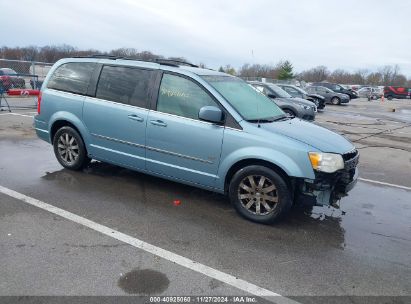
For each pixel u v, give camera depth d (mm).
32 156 6918
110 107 5363
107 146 5516
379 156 9266
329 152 4246
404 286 3414
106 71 5566
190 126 4719
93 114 5539
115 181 5727
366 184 6676
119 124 5285
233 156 4477
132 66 5352
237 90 5199
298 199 4410
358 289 3324
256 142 4375
